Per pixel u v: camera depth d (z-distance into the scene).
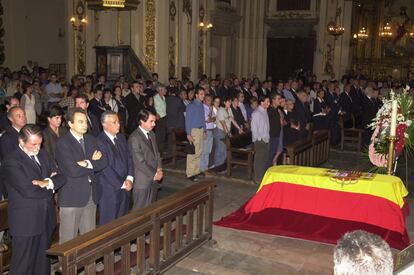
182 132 9.70
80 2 16.78
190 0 17.84
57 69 19.98
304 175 6.19
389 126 6.23
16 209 4.25
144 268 4.68
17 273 4.33
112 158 5.19
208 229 5.80
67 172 4.68
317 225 6.14
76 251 3.70
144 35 16.31
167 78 16.50
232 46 22.28
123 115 10.62
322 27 21.14
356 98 13.56
